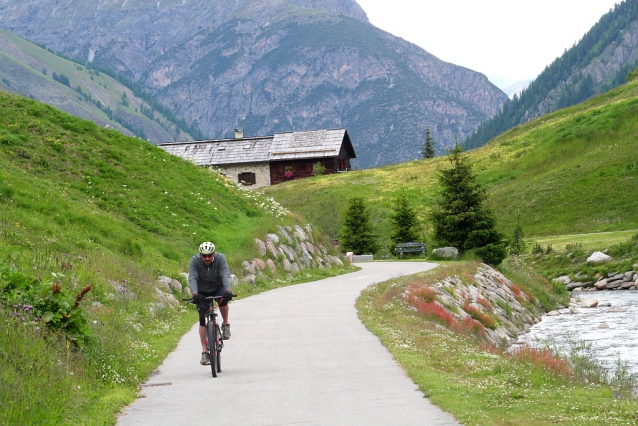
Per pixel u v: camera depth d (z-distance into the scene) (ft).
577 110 311.47
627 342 69.67
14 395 26.13
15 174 83.92
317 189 266.77
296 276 101.55
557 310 111.14
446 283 85.25
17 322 32.42
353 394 31.65
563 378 37.63
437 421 26.50
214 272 39.01
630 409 27.86
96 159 107.14
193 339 51.11
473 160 273.13
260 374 37.22
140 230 87.71
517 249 168.76
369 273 109.50
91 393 31.71
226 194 118.11
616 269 142.00
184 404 31.09
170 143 322.75
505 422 26.11
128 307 53.93
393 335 48.57
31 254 54.75
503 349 67.77
